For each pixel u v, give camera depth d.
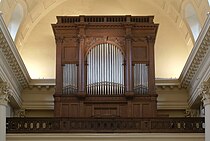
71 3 31.55
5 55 24.45
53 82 30.23
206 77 24.89
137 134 25.19
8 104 28.56
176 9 29.97
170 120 25.44
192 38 29.56
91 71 27.42
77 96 27.17
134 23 27.77
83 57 27.55
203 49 24.48
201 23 27.42
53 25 27.86
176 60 31.30
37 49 31.27
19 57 26.06
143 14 31.52
